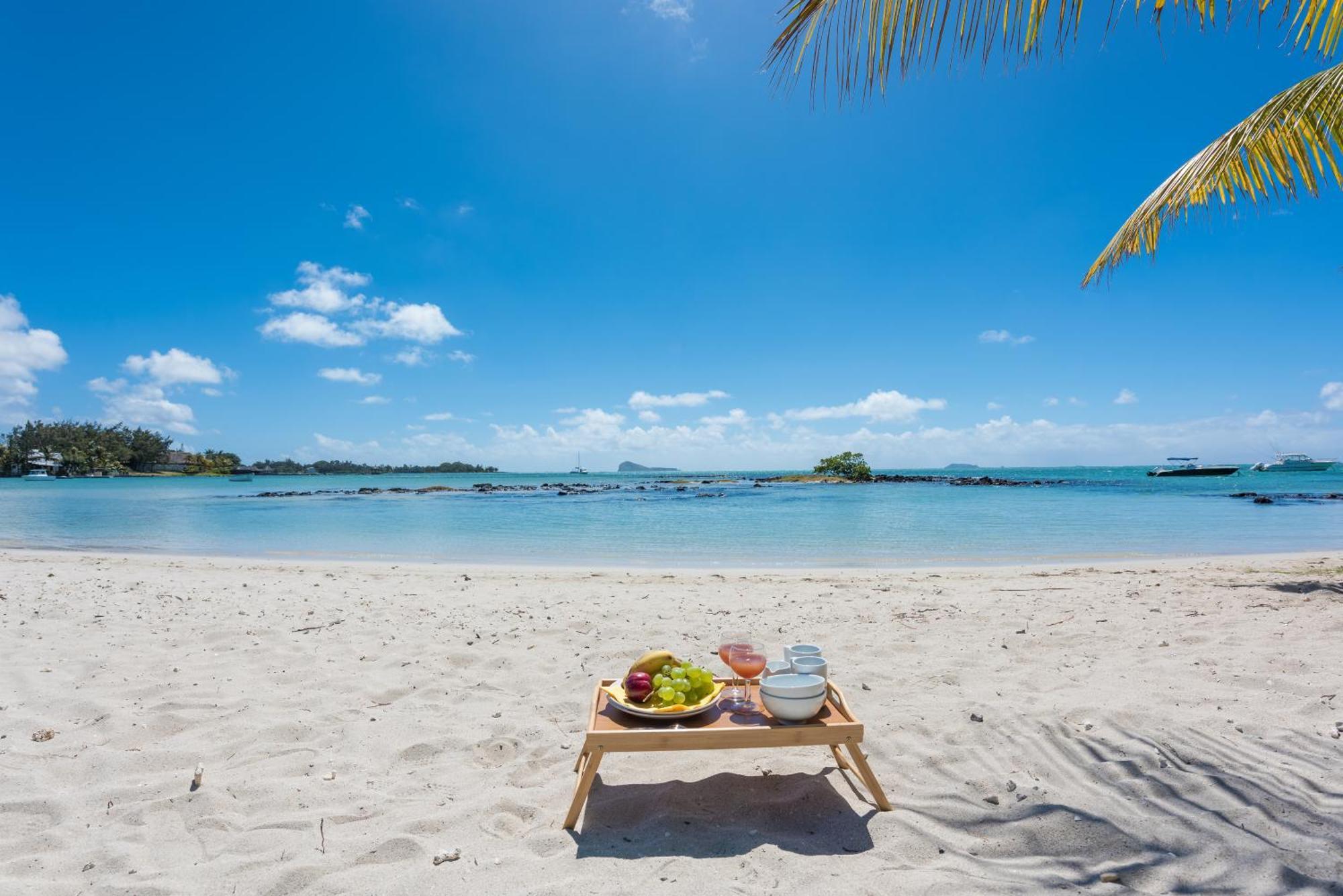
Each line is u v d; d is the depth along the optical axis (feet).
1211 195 20.54
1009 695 14.67
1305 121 17.99
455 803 10.28
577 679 16.29
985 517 75.00
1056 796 10.14
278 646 19.19
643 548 49.85
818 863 8.52
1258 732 12.21
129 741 12.51
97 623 21.97
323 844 9.12
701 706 9.78
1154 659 17.08
